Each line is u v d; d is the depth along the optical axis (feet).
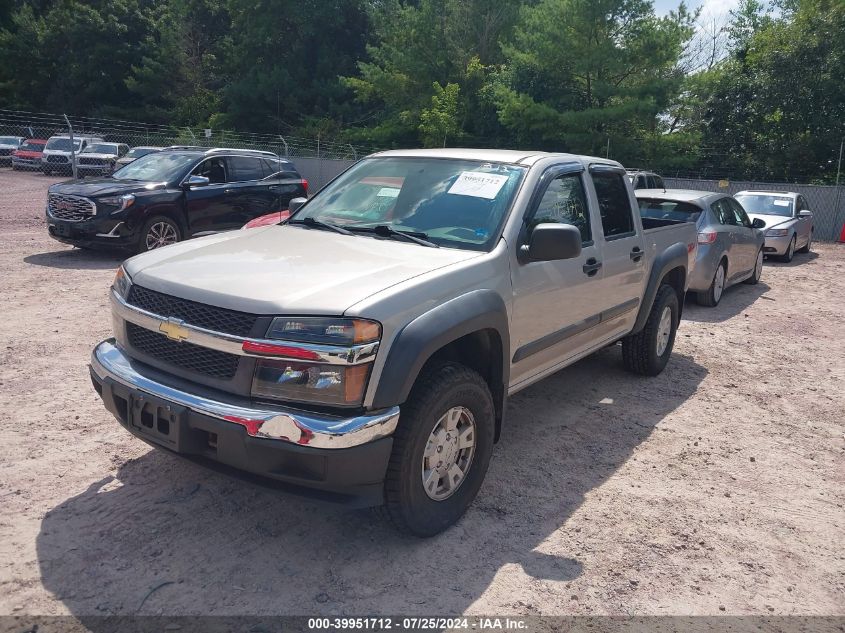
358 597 10.17
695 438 17.20
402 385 10.31
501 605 10.23
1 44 166.40
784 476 15.37
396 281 11.05
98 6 169.89
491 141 112.37
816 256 59.52
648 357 20.83
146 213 34.99
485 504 13.15
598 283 16.33
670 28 93.81
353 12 156.35
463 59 124.98
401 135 126.72
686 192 34.99
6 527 11.28
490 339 12.69
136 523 11.67
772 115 101.14
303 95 146.72
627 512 13.26
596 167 17.26
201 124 152.87
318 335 9.94
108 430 15.10
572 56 98.58
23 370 18.40
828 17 94.43
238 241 13.37
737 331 29.25
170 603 9.77
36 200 65.10
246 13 155.63
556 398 19.38
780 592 11.10
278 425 9.70
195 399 10.21
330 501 10.19
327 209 15.43
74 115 164.45
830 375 23.56
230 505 12.42
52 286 28.66
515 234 13.41
